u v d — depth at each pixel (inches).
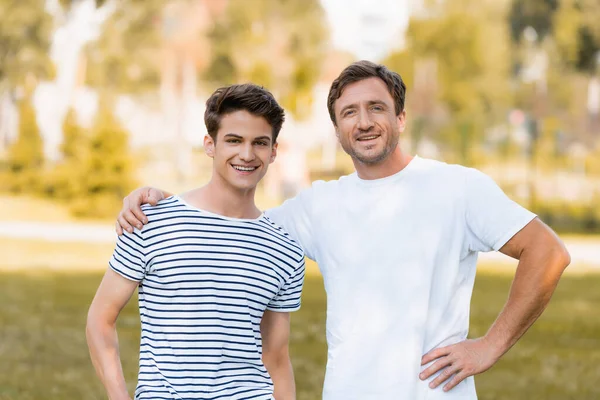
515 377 344.2
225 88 154.3
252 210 157.3
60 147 1232.8
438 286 159.5
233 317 149.9
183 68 1675.7
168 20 1631.4
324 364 353.7
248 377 150.9
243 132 151.2
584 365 367.6
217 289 149.5
